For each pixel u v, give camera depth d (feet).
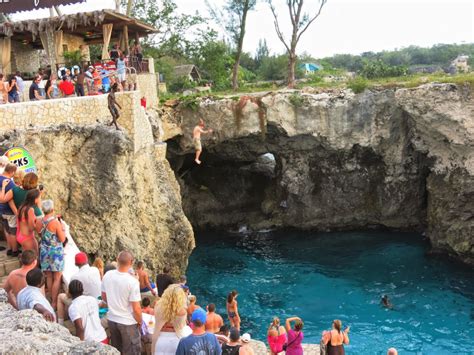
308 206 107.65
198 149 61.72
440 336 64.69
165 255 66.03
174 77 148.56
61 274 29.73
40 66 92.22
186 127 95.96
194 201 112.78
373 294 77.36
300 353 41.19
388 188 101.81
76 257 28.53
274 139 101.45
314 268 88.12
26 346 18.93
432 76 98.94
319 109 94.38
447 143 87.86
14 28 72.69
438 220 91.50
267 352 47.85
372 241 100.37
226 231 111.55
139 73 81.71
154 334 23.36
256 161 116.06
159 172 69.97
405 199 102.01
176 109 94.99
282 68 216.13
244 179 115.75
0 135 46.93
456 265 87.20
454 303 73.46
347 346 62.80
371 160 101.81
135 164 60.64
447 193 89.71
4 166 34.27
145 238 61.11
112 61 72.08
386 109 93.50
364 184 104.22
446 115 83.20
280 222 110.83
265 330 67.05
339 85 100.99
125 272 25.90
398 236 102.63
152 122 74.54
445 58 287.28
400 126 95.14
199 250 99.25
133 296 25.61
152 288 41.04
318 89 97.40
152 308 34.86
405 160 98.94
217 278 84.99
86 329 24.91
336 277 83.97
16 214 32.78
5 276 32.14
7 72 78.38
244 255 95.86
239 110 94.12
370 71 115.85
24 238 30.81
